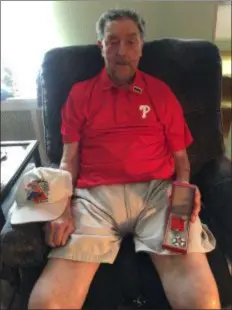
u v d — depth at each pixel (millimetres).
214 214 1104
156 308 931
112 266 986
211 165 1306
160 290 932
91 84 1255
